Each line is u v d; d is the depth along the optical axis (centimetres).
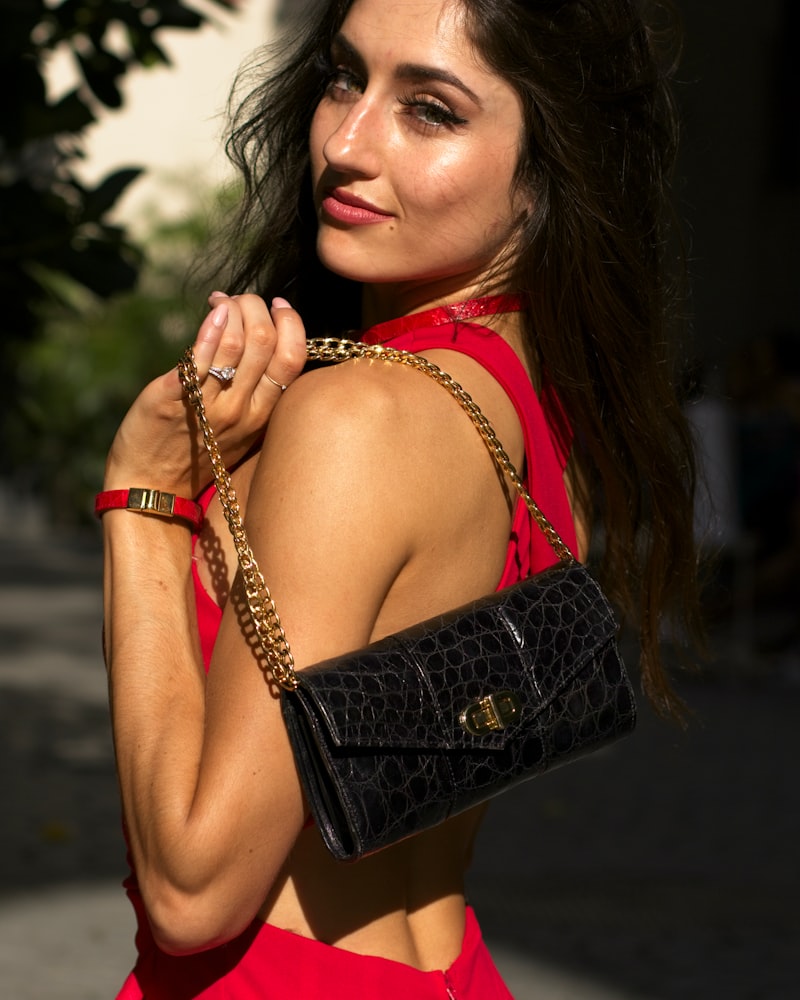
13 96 463
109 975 499
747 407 1170
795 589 1154
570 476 206
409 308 192
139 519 176
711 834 692
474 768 157
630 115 195
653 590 207
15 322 495
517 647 163
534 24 179
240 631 161
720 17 1642
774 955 532
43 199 466
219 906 157
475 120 178
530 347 193
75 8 479
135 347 2169
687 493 205
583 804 746
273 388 174
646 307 196
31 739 883
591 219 185
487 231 182
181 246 2092
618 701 169
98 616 1513
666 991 494
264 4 2431
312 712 151
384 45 178
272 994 172
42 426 559
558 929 557
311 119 220
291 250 225
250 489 166
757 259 1672
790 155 1680
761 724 965
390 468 160
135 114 2445
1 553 2256
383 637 165
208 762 158
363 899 177
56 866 628
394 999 176
